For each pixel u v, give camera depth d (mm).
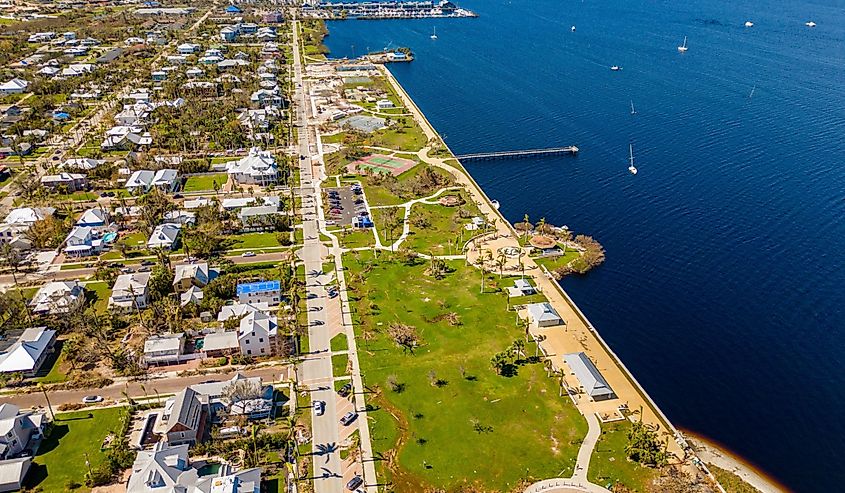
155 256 189625
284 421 128125
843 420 136250
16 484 110750
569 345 154875
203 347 146375
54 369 142250
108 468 113688
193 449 119188
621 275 188250
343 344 152750
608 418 131625
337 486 113312
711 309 171875
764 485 120250
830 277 184375
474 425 128875
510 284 180250
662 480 116750
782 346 157500
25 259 187500
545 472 118062
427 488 114062
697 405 139625
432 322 162250
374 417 130375
